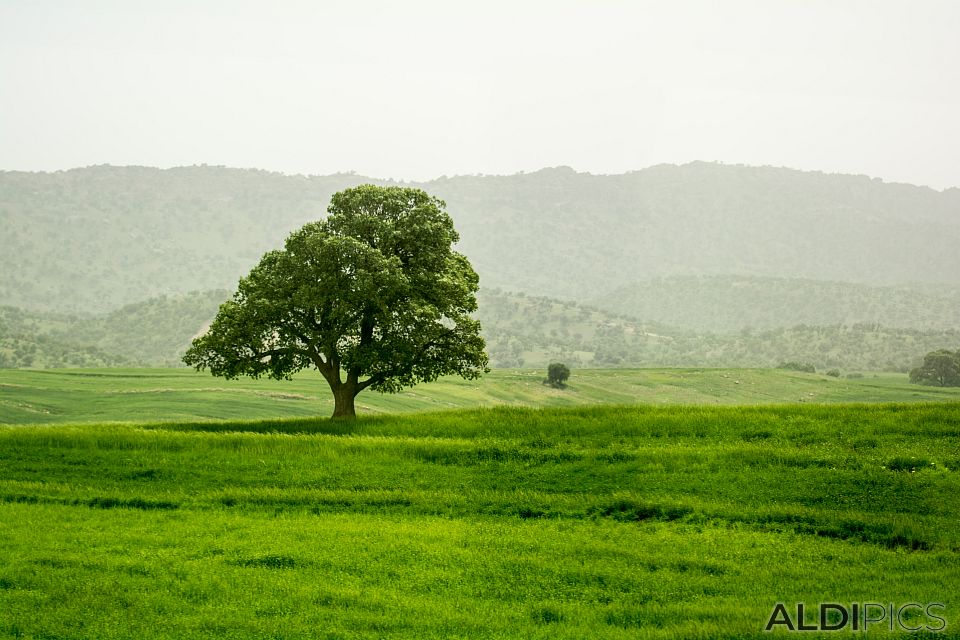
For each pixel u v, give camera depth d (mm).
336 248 43062
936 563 22234
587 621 18391
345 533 24641
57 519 25703
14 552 22234
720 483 30203
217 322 44812
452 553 22906
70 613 18203
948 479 29703
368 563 22016
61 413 111750
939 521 25656
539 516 27016
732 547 23766
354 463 33031
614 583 20922
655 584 20828
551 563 22266
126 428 40438
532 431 38844
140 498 28141
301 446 35094
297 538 24156
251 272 45938
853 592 20156
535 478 31391
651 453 33844
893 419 38375
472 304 46188
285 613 18594
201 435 36750
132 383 150875
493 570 21703
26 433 36656
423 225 45281
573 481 30969
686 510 27266
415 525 25641
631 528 25750
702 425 38562
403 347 43938
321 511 27344
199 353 44938
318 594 19578
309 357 46219
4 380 142250
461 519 26547
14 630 17312
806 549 23578
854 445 34750
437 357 46625
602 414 41719
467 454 34500
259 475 31406
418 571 21562
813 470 31188
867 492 28812
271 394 138750
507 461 33594
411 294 44875
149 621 17906
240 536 24312
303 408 127125
